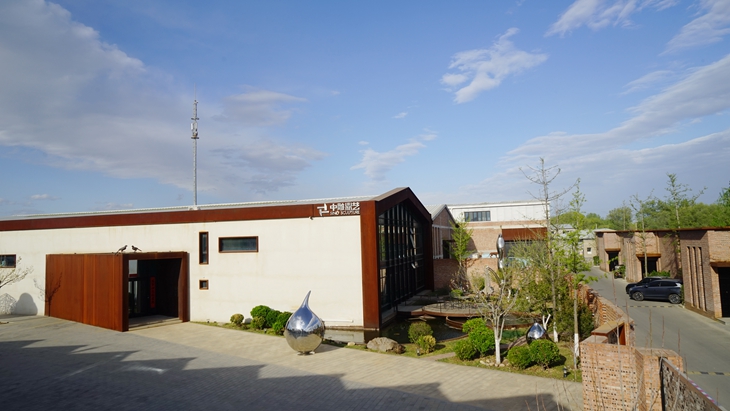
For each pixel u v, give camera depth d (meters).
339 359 16.09
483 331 16.48
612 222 77.69
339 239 22.17
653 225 56.06
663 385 8.52
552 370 14.41
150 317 24.39
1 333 20.53
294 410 10.98
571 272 18.61
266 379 13.55
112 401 11.55
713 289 23.78
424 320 26.08
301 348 16.53
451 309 26.31
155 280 25.61
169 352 16.92
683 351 17.48
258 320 21.25
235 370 14.53
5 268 28.02
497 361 15.35
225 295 23.66
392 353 17.27
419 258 37.34
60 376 13.73
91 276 22.72
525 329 21.52
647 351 9.61
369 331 21.33
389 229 28.08
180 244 24.58
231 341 18.94
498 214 66.25
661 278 31.55
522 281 19.38
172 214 24.78
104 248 26.02
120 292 21.08
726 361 16.03
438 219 45.75
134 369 14.56
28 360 15.64
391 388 12.71
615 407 10.24
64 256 24.52
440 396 12.03
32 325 22.55
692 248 26.80
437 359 16.34
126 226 25.73
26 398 11.73
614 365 10.34
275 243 23.05
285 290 22.73
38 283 27.05
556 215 18.47
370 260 21.61
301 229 22.72
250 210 23.53
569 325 18.34
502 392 12.30
